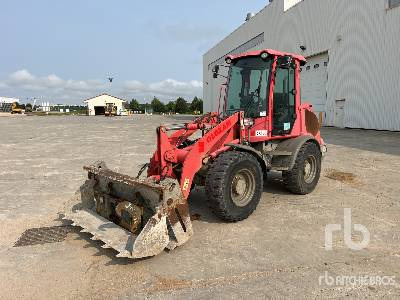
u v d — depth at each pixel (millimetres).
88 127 24203
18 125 26859
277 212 4973
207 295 2953
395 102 16922
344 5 19938
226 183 4289
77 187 6605
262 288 3043
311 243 3943
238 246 3883
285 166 5383
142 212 3873
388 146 11625
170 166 4461
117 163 9062
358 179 6871
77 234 4297
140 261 3572
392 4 16812
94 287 3119
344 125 20469
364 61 18703
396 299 2857
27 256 3730
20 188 6570
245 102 5473
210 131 4480
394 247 3832
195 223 4570
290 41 25875
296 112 5902
